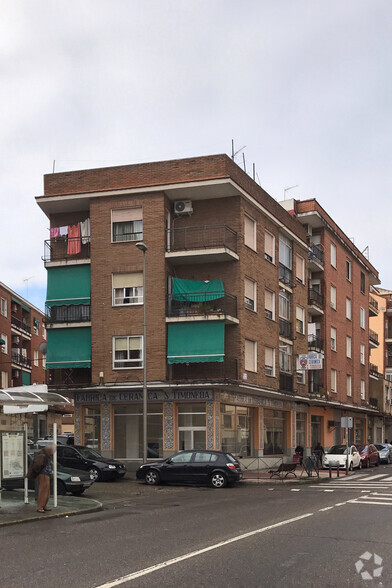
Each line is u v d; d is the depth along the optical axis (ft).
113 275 99.35
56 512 48.11
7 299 176.86
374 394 195.31
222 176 96.07
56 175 104.22
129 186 99.71
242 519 44.04
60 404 52.37
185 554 30.58
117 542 34.37
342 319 152.87
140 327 97.35
